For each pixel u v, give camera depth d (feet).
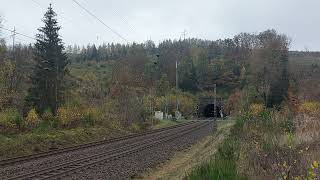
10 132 99.81
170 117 298.97
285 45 339.57
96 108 162.81
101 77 385.09
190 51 589.32
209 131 157.58
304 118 75.05
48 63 189.26
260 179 36.22
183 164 68.80
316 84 234.79
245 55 579.48
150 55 532.32
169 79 452.76
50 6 197.88
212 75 543.80
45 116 135.54
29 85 200.95
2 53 172.14
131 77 275.80
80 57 608.19
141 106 208.13
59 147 96.17
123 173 58.03
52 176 51.75
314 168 29.43
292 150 44.55
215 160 42.91
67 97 192.03
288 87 257.75
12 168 60.44
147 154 81.00
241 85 500.33
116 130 152.66
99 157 73.87
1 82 147.95
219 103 424.46
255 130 77.77
